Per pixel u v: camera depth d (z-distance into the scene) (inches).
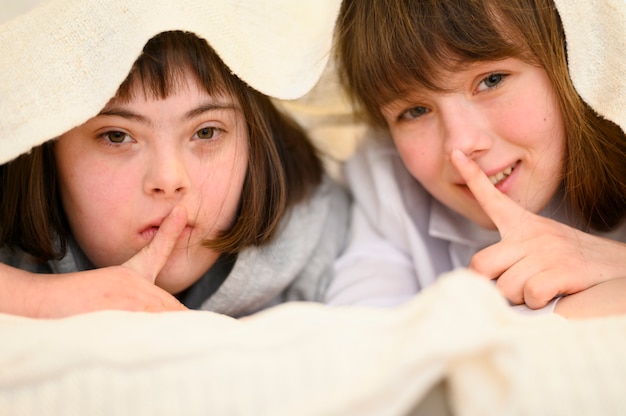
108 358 18.9
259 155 32.7
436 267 37.7
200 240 31.2
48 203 31.3
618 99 30.3
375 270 37.2
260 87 30.1
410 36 30.7
